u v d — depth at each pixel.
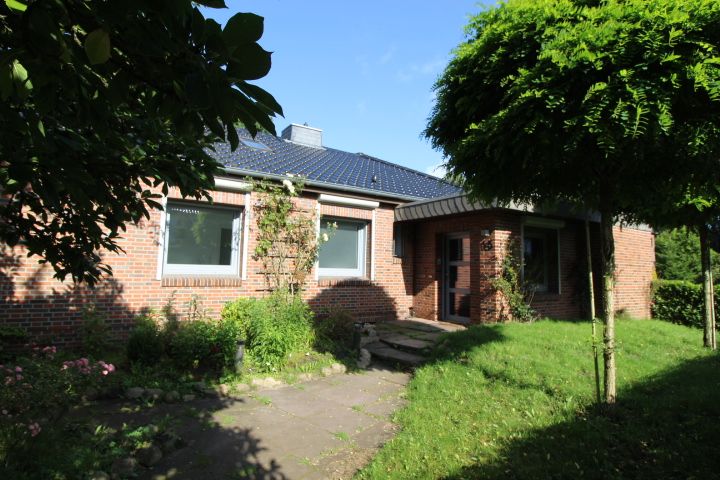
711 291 7.39
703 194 4.67
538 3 3.62
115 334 7.25
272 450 3.96
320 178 10.23
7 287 6.47
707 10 2.92
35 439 3.30
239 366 6.15
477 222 9.88
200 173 2.79
